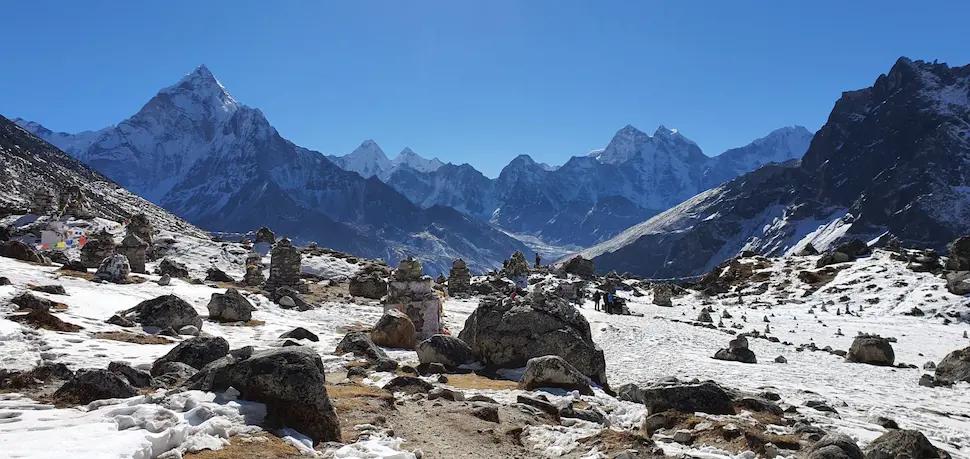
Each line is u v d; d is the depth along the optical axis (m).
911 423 16.11
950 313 55.06
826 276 76.19
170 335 20.25
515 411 12.78
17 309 18.98
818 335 45.12
